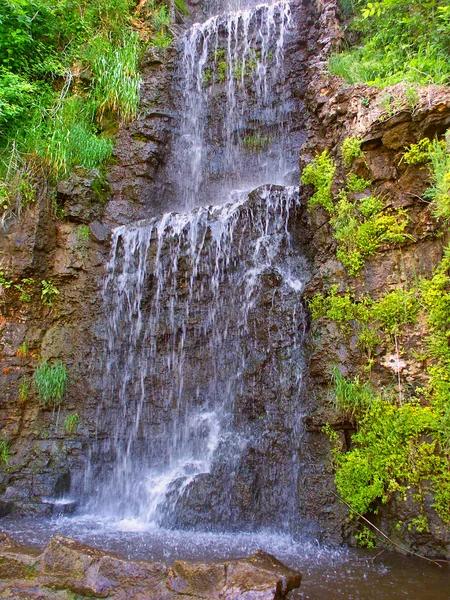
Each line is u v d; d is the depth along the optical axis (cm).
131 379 714
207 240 711
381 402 500
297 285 635
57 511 620
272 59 963
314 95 696
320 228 607
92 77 948
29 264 708
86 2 1026
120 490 658
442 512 455
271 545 496
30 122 853
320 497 518
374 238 541
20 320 709
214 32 1027
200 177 948
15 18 904
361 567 434
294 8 963
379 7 716
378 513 496
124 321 738
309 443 554
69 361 727
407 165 530
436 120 505
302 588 384
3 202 728
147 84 963
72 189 774
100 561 375
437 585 394
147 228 753
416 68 580
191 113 986
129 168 880
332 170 602
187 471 625
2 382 679
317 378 555
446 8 609
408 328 508
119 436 696
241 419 624
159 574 365
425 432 476
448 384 471
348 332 539
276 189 683
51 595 360
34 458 668
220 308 686
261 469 578
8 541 423
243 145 946
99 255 773
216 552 471
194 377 681
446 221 493
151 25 1080
